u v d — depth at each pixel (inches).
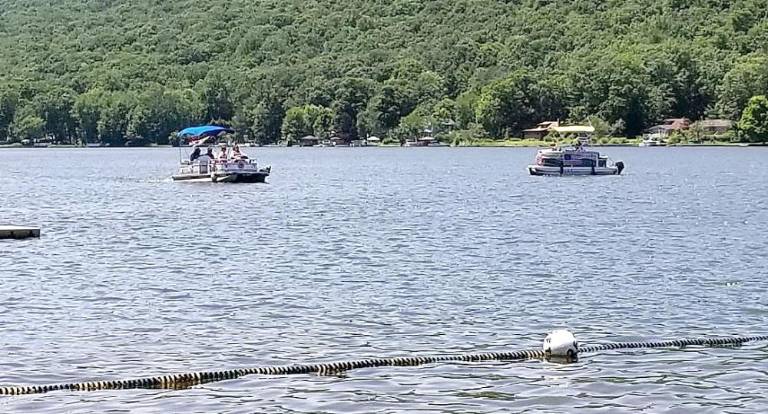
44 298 1376.7
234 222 2464.3
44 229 2304.4
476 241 2026.3
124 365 1023.6
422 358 1047.6
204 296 1392.7
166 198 3319.4
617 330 1180.5
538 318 1246.3
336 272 1608.0
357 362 1026.1
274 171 5403.5
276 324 1212.5
